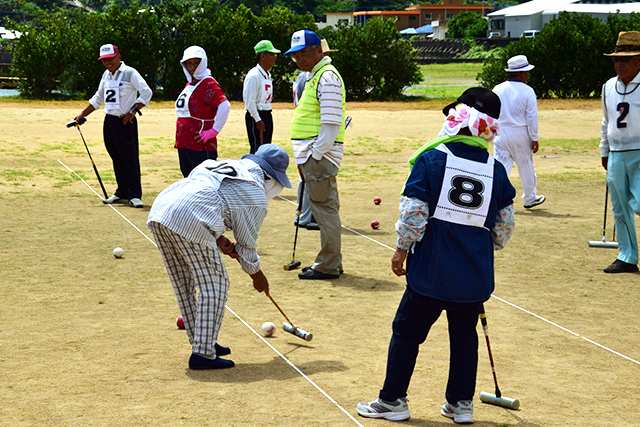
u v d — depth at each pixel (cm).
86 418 359
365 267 718
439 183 362
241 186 436
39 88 3347
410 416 374
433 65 7325
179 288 455
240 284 645
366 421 365
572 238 866
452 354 372
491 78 3562
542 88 3575
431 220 364
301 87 1020
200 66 845
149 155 1572
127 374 423
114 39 3300
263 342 490
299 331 490
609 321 554
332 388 408
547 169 1461
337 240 662
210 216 421
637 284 666
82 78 3325
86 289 611
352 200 1112
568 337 514
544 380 431
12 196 1052
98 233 834
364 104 3100
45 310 549
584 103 3173
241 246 446
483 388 417
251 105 1094
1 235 809
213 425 353
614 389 417
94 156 1515
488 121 370
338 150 663
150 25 3344
